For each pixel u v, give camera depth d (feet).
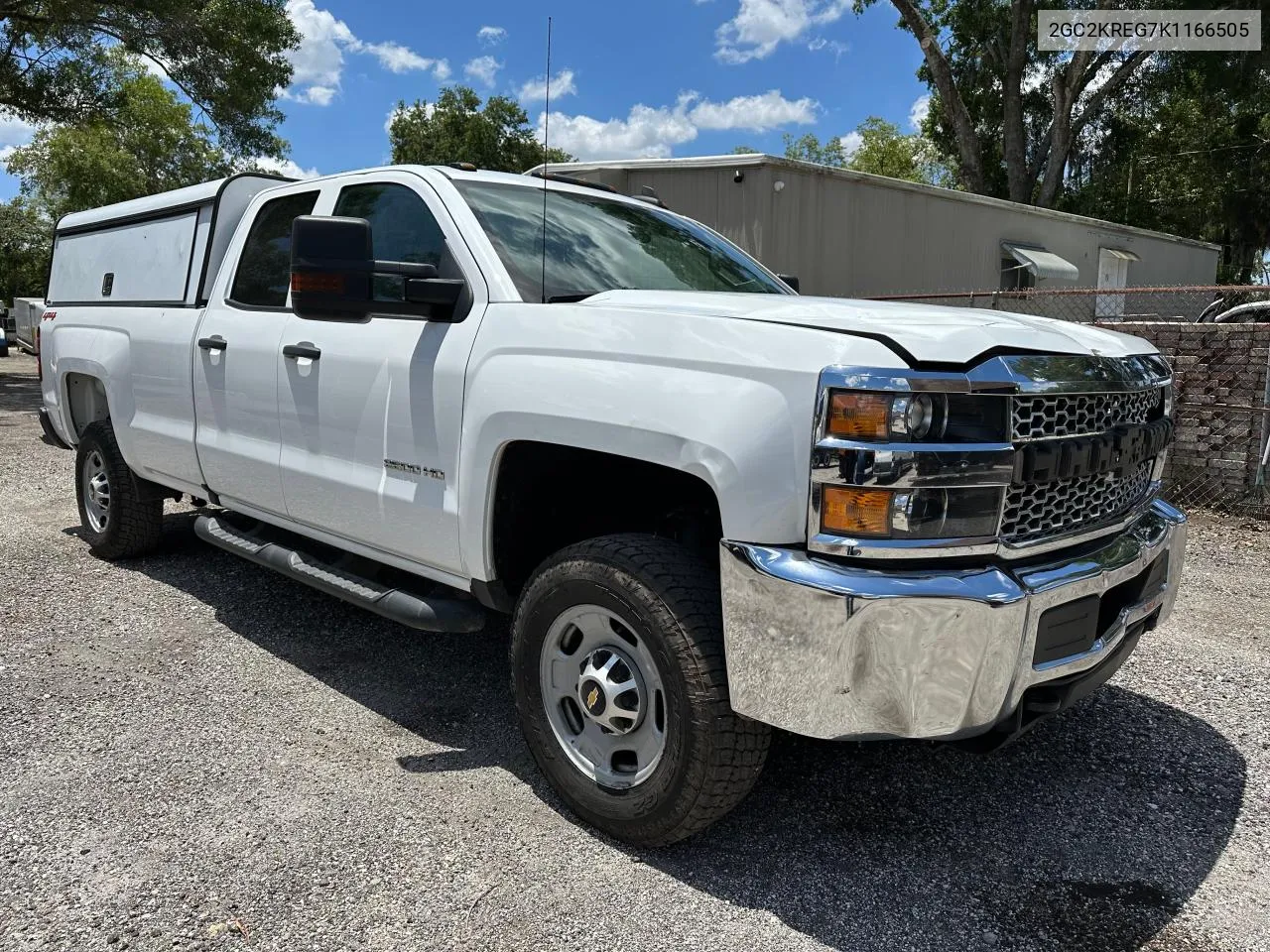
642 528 10.38
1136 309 57.47
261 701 11.64
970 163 89.30
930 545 7.05
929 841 8.84
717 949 7.22
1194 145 109.19
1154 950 7.34
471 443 9.53
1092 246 55.62
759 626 7.21
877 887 8.09
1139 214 110.01
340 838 8.63
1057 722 11.46
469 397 9.56
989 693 7.27
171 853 8.34
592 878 8.10
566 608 8.72
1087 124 100.68
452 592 11.12
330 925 7.41
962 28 92.89
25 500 23.34
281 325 12.34
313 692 11.96
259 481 12.84
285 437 12.26
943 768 10.30
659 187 37.37
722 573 7.43
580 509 10.32
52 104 67.21
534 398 8.84
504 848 8.53
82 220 18.90
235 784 9.57
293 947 7.16
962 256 46.80
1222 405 22.56
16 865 8.13
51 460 29.58
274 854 8.35
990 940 7.41
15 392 51.37
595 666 8.66
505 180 11.60
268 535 13.99
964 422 7.14
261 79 68.64
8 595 15.48
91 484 17.79
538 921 7.50
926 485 6.96
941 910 7.78
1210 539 20.43
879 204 41.11
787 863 8.41
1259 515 22.18
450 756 10.33
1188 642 14.19
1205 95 97.55
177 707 11.41
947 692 7.09
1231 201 109.09
